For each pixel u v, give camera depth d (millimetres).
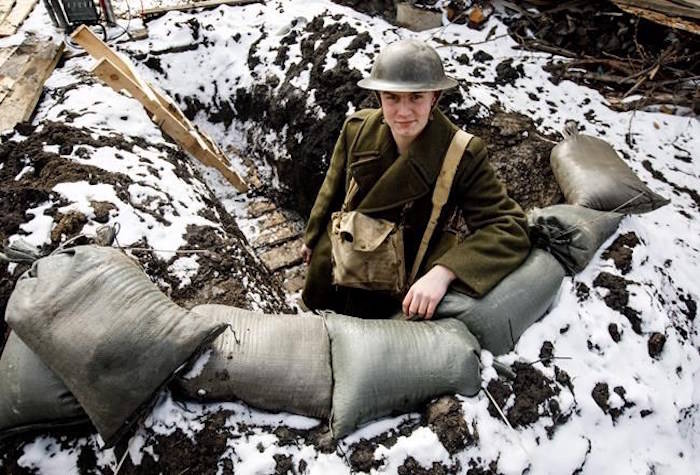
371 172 1893
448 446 1632
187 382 1642
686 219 2861
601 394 1958
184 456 1618
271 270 3217
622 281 2230
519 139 3051
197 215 2570
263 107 3877
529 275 1974
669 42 3838
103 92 3152
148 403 1600
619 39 3896
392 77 1600
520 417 1796
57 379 1598
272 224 3582
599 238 2283
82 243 2129
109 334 1505
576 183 2533
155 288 1677
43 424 1668
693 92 3699
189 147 3338
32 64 3385
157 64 3980
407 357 1678
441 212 1914
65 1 3807
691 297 2459
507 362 1892
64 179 2393
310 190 3570
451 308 1847
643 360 2096
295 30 4020
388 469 1599
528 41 3990
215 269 2287
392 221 1941
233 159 3984
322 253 2297
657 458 1977
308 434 1670
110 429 1556
